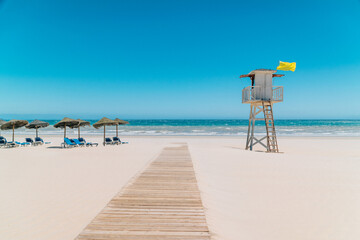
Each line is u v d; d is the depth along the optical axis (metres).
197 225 4.39
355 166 10.39
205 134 35.91
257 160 11.79
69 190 7.00
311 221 4.99
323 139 27.45
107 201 6.06
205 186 7.17
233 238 4.18
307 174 8.91
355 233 4.50
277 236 4.34
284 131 42.31
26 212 5.34
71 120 19.64
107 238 3.87
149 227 4.28
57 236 4.26
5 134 36.00
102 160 12.15
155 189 6.60
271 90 16.31
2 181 7.98
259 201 6.10
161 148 16.39
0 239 4.15
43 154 14.34
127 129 47.75
